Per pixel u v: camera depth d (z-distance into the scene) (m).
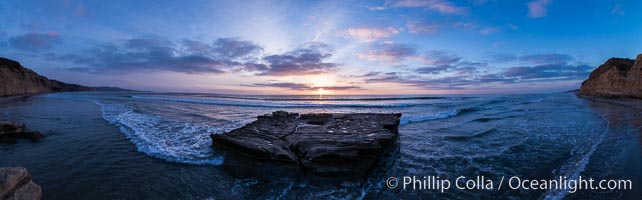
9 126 10.23
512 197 5.49
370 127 11.24
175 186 6.03
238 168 7.36
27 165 7.06
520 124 15.95
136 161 7.60
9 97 44.62
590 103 36.16
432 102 39.00
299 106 30.81
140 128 12.66
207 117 18.41
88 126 13.01
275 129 10.73
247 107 28.73
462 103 36.34
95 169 6.86
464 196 5.64
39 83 75.88
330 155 7.37
